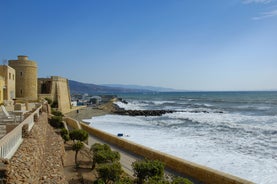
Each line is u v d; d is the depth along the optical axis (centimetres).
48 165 1337
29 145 1181
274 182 1725
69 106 7144
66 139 2394
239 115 6531
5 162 805
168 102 14275
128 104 12588
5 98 3466
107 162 1554
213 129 4169
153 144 2909
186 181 1169
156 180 1206
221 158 2306
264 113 6894
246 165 2095
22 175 850
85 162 1802
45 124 2430
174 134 3653
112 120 5797
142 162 1443
